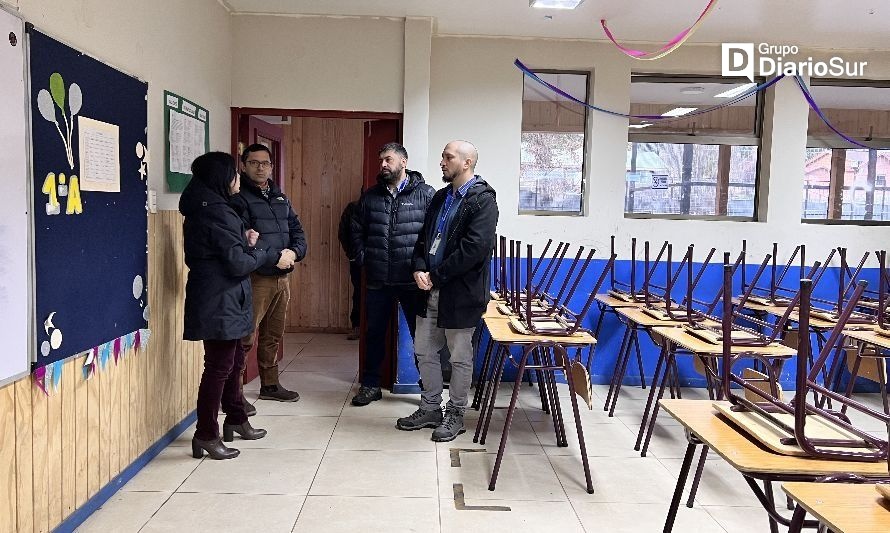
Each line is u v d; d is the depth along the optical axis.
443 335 3.79
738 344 3.09
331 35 4.52
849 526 1.31
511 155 4.97
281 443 3.54
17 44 2.06
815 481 1.57
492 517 2.72
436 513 2.75
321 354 5.72
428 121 4.70
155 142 3.19
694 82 5.13
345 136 6.48
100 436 2.71
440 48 4.91
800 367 1.68
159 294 3.27
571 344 3.05
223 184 3.08
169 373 3.44
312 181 6.51
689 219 5.15
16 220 2.07
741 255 4.07
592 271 5.07
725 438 1.86
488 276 3.54
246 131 4.62
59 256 2.33
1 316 2.02
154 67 3.18
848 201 5.22
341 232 5.81
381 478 3.09
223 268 3.10
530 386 4.96
